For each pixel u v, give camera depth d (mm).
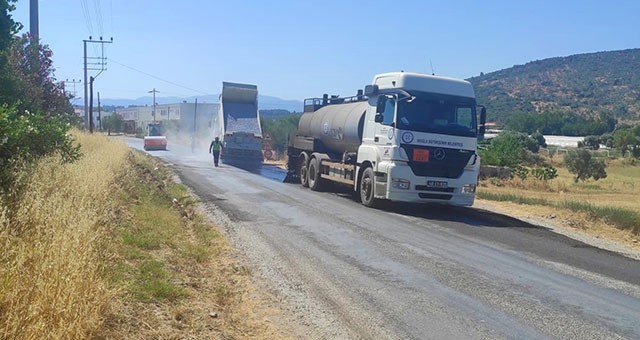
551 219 14805
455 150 14219
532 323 6008
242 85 33125
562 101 148250
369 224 11992
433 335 5594
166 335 4961
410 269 8164
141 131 85250
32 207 6441
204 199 14672
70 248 5172
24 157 8789
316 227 11344
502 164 34469
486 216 14516
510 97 156000
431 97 14336
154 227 9406
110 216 8758
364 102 16969
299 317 6062
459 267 8391
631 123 125688
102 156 14805
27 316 4082
